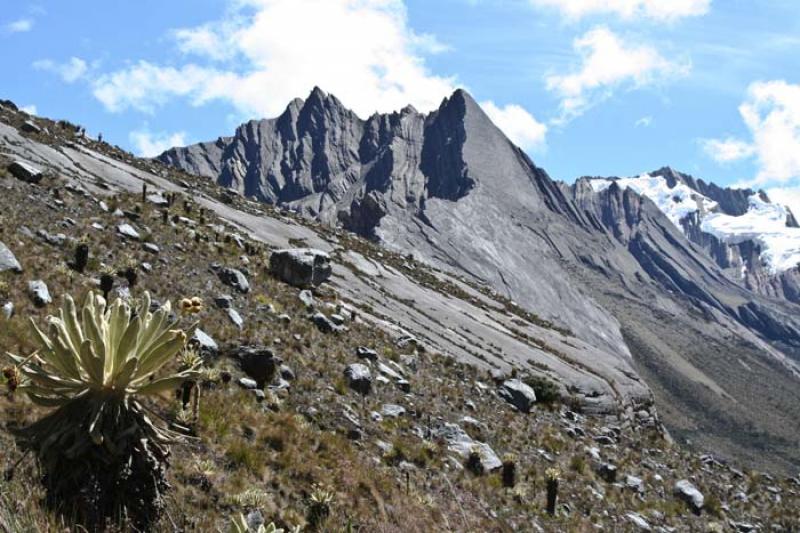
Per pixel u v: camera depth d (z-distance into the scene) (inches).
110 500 213.0
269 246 1627.7
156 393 228.7
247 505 391.5
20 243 762.8
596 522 840.3
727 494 1284.4
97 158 1771.7
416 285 2201.0
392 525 474.6
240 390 631.2
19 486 206.5
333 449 554.3
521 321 2471.7
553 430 1174.3
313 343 931.3
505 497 745.6
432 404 967.6
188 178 2394.2
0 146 1363.2
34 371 218.1
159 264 960.9
